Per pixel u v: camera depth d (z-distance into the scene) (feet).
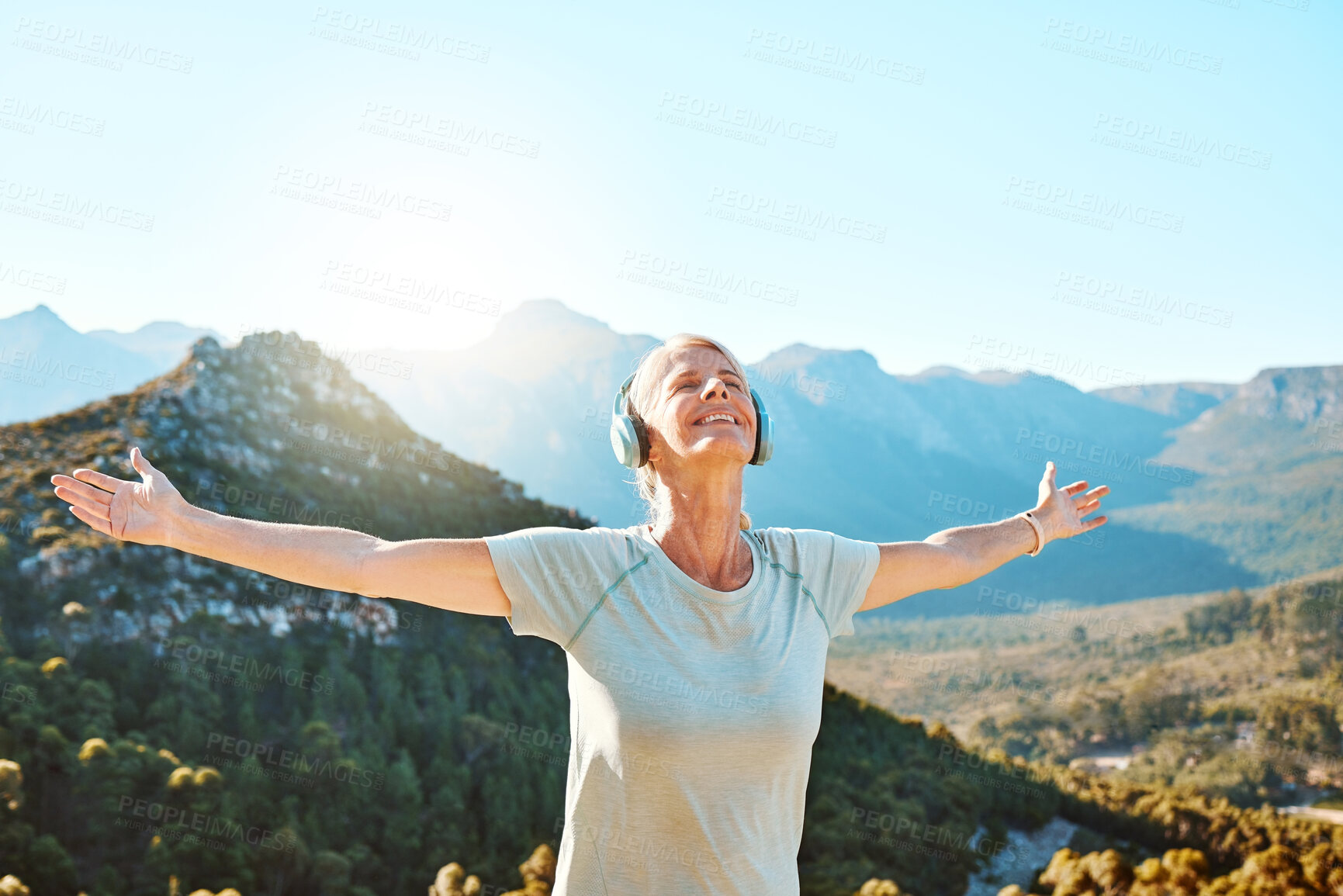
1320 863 162.61
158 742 142.82
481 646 194.59
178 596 166.91
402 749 159.74
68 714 137.18
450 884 132.87
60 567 158.51
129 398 202.49
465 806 154.61
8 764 122.52
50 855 115.85
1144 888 160.35
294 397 235.20
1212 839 178.50
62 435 187.21
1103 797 196.54
